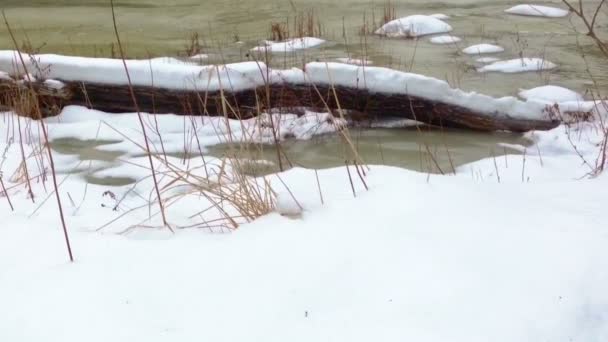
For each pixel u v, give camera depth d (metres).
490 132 5.62
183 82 5.64
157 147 5.27
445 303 2.01
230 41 10.27
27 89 5.77
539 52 9.22
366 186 3.16
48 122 5.82
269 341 1.88
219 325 1.98
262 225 2.77
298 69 5.64
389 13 11.45
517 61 8.44
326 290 2.14
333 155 5.15
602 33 10.54
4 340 1.96
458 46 9.73
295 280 2.21
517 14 12.66
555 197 3.01
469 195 2.94
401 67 8.21
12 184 4.09
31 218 3.26
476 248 2.35
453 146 5.30
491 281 2.12
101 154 5.12
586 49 9.40
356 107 5.60
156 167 4.58
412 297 2.05
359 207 2.86
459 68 8.25
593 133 5.23
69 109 5.93
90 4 15.30
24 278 2.37
